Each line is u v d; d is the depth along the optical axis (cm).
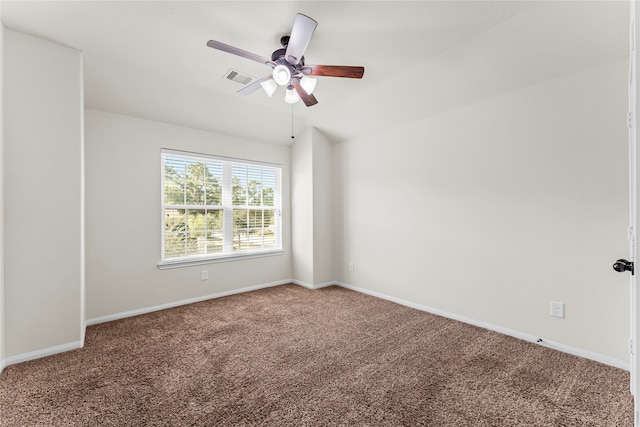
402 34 211
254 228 416
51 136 218
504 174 257
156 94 293
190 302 350
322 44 224
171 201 342
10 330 205
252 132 392
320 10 187
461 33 210
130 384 184
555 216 228
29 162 210
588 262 213
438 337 252
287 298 368
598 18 179
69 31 208
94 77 258
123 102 292
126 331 267
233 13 190
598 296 209
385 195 362
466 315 286
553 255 230
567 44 200
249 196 411
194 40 220
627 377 189
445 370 200
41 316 216
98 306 290
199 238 364
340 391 178
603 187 206
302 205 429
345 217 417
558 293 227
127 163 309
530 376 192
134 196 313
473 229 279
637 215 89
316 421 153
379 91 302
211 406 164
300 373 197
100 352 226
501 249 260
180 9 187
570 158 220
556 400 168
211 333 262
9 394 173
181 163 350
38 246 214
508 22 197
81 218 231
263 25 203
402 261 344
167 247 339
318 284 418
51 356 218
